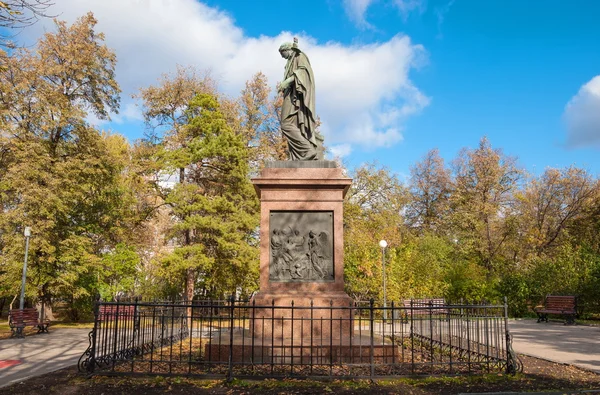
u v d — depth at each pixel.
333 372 8.36
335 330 10.05
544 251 33.84
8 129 21.66
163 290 29.22
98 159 24.33
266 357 9.20
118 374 8.12
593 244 30.44
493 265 33.78
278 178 10.75
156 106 28.11
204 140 24.47
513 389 7.45
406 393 7.16
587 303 22.58
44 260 22.34
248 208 25.25
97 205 26.11
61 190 22.34
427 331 15.73
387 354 9.20
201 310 10.07
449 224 38.94
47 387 7.50
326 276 10.51
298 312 10.09
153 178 28.11
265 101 31.52
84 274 24.83
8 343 14.16
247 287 25.17
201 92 28.23
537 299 26.16
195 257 23.09
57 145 24.42
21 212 21.66
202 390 7.28
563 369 9.23
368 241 27.92
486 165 36.91
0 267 22.58
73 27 24.30
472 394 6.98
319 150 11.88
